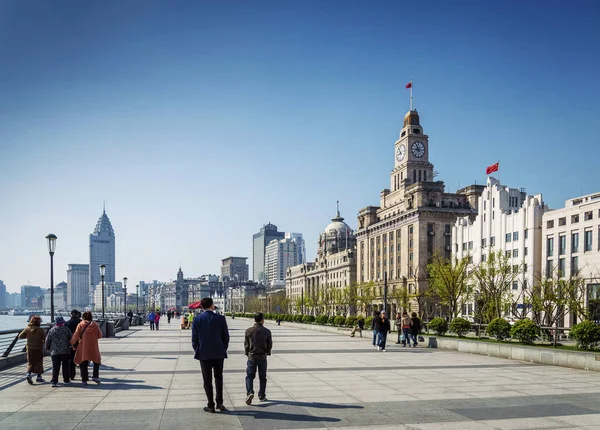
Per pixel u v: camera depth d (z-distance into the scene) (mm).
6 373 18297
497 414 11883
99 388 15039
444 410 12258
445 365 21125
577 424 11031
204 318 12008
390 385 15812
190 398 13539
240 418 11320
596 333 22469
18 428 10398
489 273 52938
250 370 12891
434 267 61625
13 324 190750
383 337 27969
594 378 17578
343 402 13109
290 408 12359
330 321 55188
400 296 97812
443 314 94500
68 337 15609
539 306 45406
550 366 21000
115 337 39844
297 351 27438
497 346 24812
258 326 13164
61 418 11250
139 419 11180
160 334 44750
